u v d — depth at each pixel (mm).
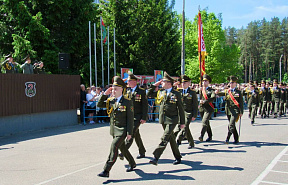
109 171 5484
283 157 6941
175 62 29719
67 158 6930
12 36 17188
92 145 8453
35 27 17375
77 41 19562
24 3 18688
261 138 9484
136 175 5605
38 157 7043
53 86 12023
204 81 8641
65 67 13359
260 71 83625
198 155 7234
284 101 16891
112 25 25234
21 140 9258
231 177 5438
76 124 13211
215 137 9789
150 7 27547
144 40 26156
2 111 9914
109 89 5723
